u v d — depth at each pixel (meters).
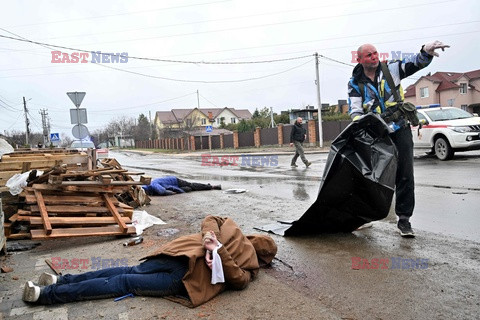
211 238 3.24
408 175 4.51
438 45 4.11
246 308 3.00
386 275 3.50
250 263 3.45
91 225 5.46
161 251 3.31
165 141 58.59
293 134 14.52
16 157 7.09
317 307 2.96
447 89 48.66
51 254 4.73
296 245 4.56
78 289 3.20
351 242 4.54
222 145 44.09
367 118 4.16
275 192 8.76
